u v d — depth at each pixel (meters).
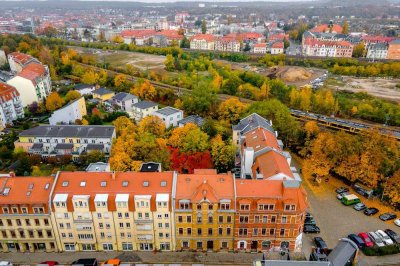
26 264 104.06
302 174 152.38
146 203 102.50
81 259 98.00
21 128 199.88
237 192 104.62
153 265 93.81
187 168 145.38
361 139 153.12
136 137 157.62
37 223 105.44
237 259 106.06
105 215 104.12
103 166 126.31
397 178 126.94
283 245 108.12
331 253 95.31
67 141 168.75
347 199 130.38
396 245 109.12
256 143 132.50
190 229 106.75
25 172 146.12
